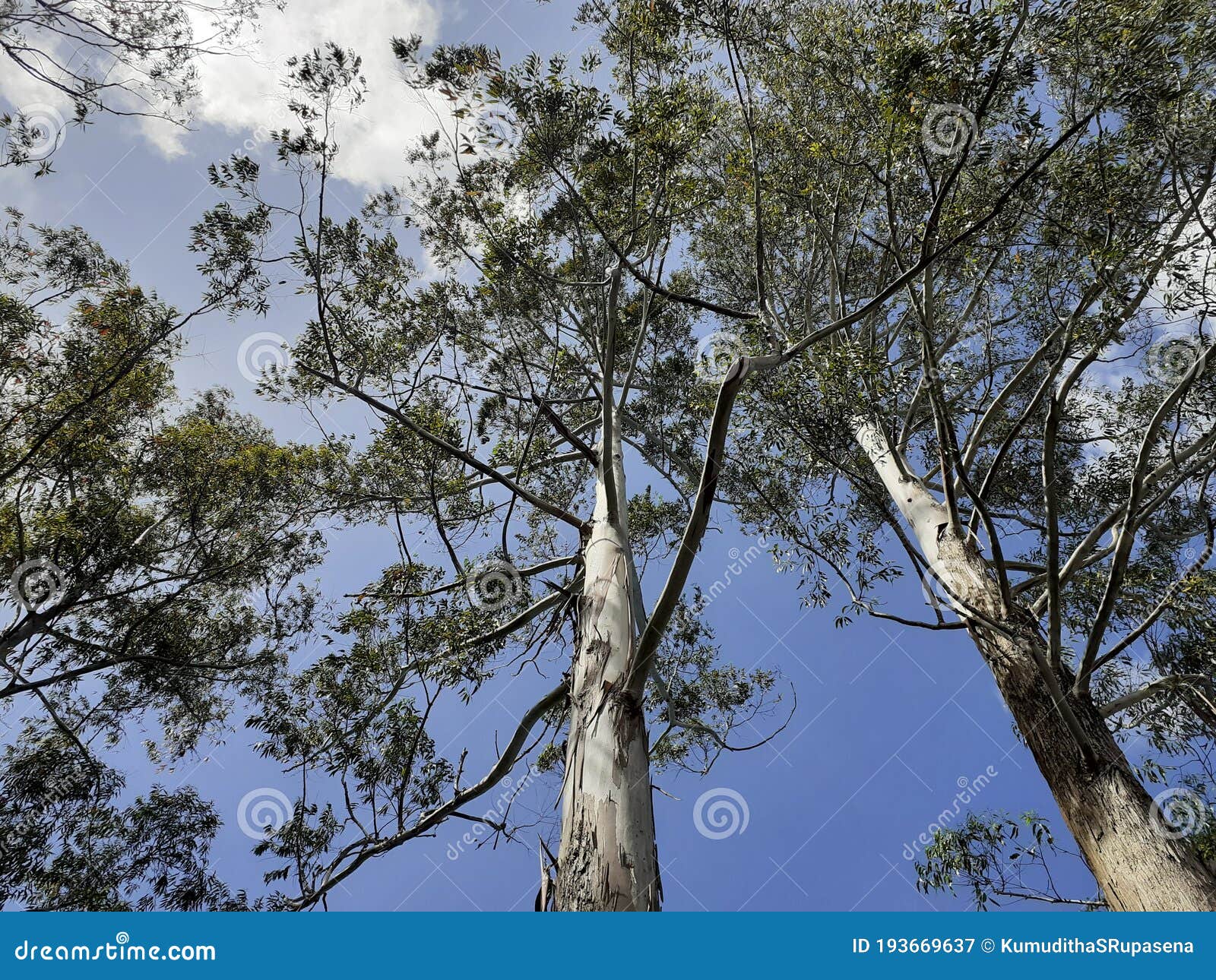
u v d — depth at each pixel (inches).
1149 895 159.2
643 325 272.7
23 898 273.1
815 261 368.8
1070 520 319.3
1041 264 237.6
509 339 334.6
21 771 294.4
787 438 253.0
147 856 292.2
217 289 249.0
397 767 251.1
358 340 272.7
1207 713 217.2
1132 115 189.2
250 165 229.0
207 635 359.6
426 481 299.0
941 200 190.9
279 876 238.1
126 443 334.3
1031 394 324.2
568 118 216.4
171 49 215.9
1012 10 179.5
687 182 234.4
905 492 275.3
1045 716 192.1
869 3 241.0
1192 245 176.7
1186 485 251.6
